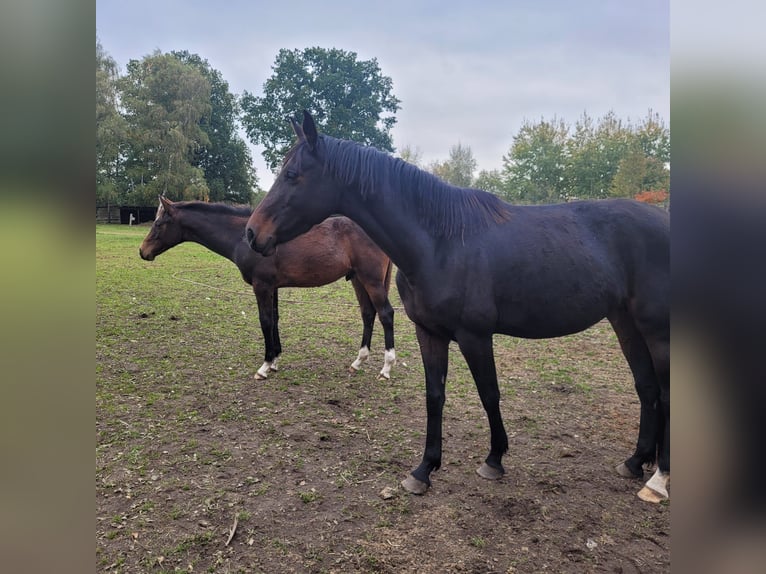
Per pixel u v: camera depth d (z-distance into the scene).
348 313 7.20
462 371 4.46
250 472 2.61
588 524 2.15
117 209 32.53
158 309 6.84
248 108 35.53
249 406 3.56
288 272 4.26
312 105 34.88
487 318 2.26
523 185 27.48
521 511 2.25
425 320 2.34
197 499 2.33
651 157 21.67
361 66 34.25
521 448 2.91
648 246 2.26
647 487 2.37
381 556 1.93
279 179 2.41
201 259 13.60
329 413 3.46
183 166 31.38
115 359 4.60
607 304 2.32
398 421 3.34
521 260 2.25
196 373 4.29
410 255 2.30
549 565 1.88
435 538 2.05
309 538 2.05
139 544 1.99
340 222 4.34
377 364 4.73
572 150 26.41
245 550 1.97
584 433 3.14
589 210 2.42
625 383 4.19
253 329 5.92
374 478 2.56
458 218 2.29
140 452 2.80
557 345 5.57
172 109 32.00
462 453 2.85
